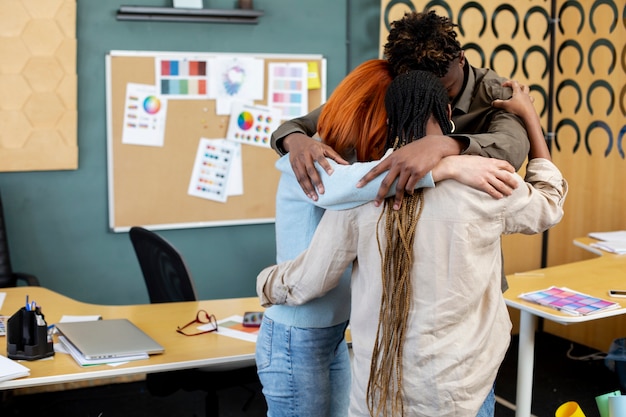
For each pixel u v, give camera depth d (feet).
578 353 14.55
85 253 12.68
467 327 4.81
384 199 4.81
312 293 5.19
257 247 13.69
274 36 13.25
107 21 12.29
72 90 12.11
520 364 9.20
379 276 4.85
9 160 11.98
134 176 12.72
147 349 7.25
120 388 12.83
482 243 4.78
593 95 14.15
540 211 5.03
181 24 12.67
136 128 12.62
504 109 6.07
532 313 8.62
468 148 4.98
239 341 7.82
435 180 4.71
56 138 12.15
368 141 5.15
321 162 5.11
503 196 4.85
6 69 11.76
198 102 12.89
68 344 7.44
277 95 13.32
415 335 4.73
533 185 5.51
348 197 4.87
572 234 14.97
